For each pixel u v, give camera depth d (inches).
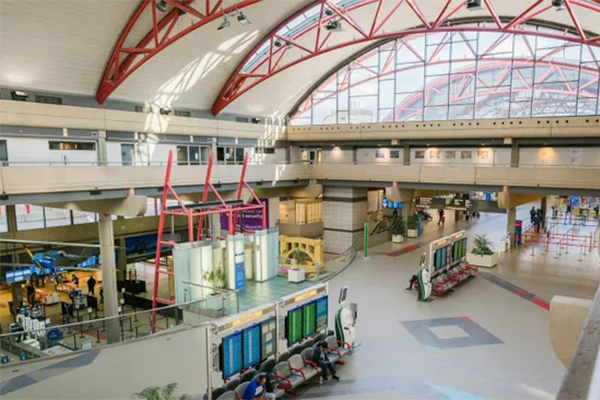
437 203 1147.3
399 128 1207.6
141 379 415.5
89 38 820.6
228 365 385.4
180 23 887.1
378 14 973.8
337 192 1277.1
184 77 1051.9
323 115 1381.6
